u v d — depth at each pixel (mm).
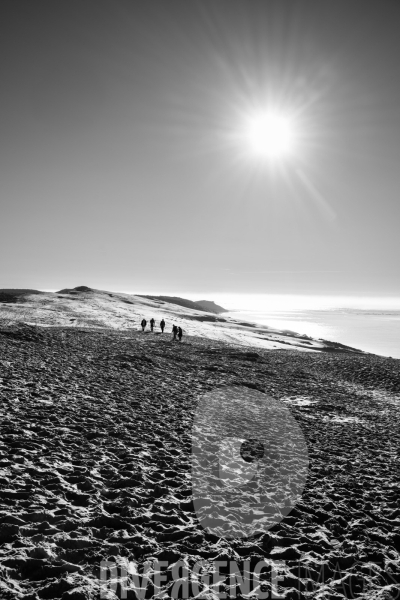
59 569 5473
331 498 9797
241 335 83000
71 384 19062
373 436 17562
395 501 9953
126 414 15203
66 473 8914
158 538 6789
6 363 21297
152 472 9820
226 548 6734
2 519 6500
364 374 38500
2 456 9195
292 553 6820
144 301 139000
